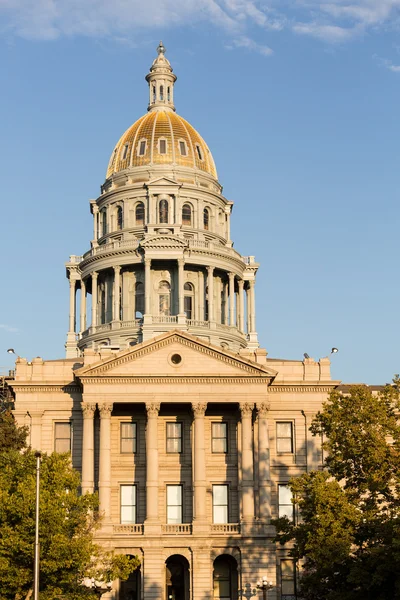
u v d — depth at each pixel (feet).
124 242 529.45
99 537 368.27
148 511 375.45
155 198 547.08
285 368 405.80
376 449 305.12
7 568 275.39
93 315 528.63
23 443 359.66
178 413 396.37
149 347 385.91
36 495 269.64
